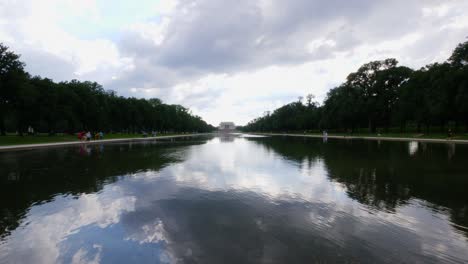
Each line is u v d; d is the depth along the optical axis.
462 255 4.27
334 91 78.00
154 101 103.00
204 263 4.02
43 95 38.00
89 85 62.09
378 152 20.31
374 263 4.01
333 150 23.03
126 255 4.33
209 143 38.53
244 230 5.32
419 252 4.37
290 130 116.25
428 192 8.12
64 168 13.18
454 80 36.53
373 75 59.34
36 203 7.23
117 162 15.53
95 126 52.59
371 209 6.63
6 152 21.03
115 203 7.25
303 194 8.16
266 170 12.67
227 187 9.14
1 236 5.10
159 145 32.31
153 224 5.68
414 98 46.44
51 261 4.15
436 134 42.25
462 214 6.18
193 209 6.72
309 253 4.31
